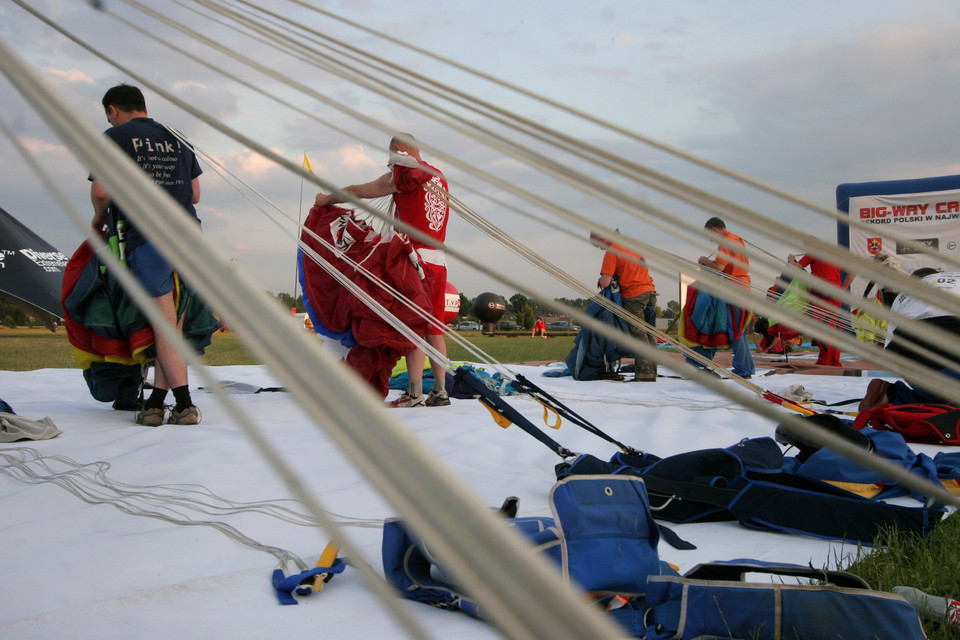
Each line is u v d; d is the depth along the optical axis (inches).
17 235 438.6
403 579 67.9
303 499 13.1
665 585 63.2
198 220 165.0
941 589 67.2
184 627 60.2
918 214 388.5
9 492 100.3
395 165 170.9
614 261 282.5
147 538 80.8
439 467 10.5
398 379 231.5
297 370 12.7
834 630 56.6
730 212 29.2
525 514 93.0
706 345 298.0
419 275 180.5
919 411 160.1
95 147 17.2
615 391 245.6
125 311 154.6
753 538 90.4
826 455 113.0
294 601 65.5
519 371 322.0
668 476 100.7
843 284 305.7
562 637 8.5
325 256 180.2
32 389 228.1
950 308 26.7
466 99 35.0
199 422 159.3
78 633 58.6
